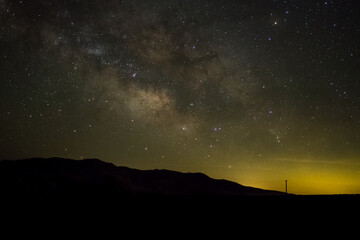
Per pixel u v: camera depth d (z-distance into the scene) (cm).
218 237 795
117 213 1045
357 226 917
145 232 830
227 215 1048
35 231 817
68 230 838
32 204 1062
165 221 954
